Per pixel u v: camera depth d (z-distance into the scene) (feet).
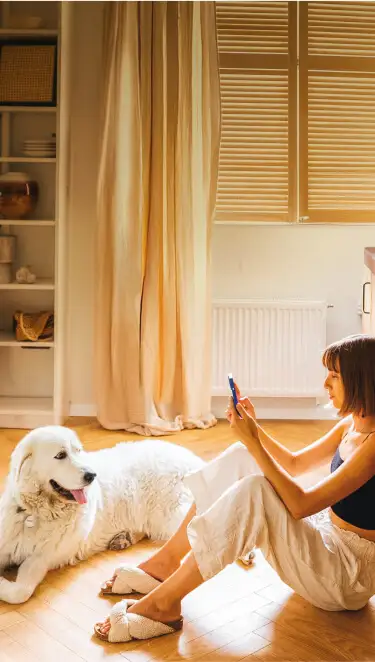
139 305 13.53
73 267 14.42
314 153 14.15
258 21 13.97
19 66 13.43
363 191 14.29
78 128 14.19
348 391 6.15
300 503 5.99
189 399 13.80
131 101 13.34
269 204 14.19
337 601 6.45
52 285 13.33
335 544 6.36
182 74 13.47
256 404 14.66
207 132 13.64
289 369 14.34
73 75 14.11
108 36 13.35
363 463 6.01
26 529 7.42
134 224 13.44
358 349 6.13
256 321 14.29
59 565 7.69
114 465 8.49
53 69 13.41
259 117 14.07
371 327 12.35
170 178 13.56
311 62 14.08
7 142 14.06
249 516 6.05
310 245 14.69
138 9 13.29
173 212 13.61
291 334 14.30
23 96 13.39
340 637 6.33
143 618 6.29
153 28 13.30
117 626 6.22
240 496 6.07
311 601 6.54
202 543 6.09
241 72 13.99
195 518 6.16
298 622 6.58
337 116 14.23
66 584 7.34
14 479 7.36
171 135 13.51
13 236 14.03
